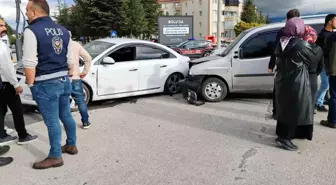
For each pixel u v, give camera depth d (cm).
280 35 466
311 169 350
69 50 369
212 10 6388
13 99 427
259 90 659
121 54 688
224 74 653
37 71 336
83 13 3416
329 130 477
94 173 351
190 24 2511
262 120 536
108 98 670
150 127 509
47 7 336
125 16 3400
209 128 499
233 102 667
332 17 497
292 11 452
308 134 409
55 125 358
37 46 326
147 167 362
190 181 328
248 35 646
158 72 735
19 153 414
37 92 341
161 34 2488
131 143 439
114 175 345
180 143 436
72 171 357
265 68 641
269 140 443
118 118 565
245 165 363
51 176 347
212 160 379
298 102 386
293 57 378
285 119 395
